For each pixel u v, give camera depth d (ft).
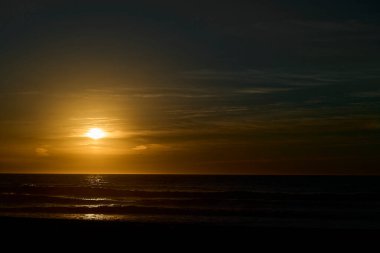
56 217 115.44
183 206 142.20
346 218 115.14
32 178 433.07
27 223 94.17
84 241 78.02
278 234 84.69
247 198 173.17
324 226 101.40
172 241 78.95
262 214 122.01
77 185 269.85
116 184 294.87
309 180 399.44
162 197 178.60
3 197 171.83
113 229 88.28
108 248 73.46
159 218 113.60
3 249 72.13
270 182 343.05
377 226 101.65
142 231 86.63
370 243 77.77
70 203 152.66
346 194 187.52
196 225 93.50
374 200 163.02
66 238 80.28
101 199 169.27
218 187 260.01
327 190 223.92
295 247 75.46
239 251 72.95
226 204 150.10
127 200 165.17
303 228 91.71
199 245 76.38
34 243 76.48
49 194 190.90
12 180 364.58
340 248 74.69
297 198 171.83
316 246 76.07
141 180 392.68
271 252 72.54
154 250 72.54
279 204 150.00
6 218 100.27
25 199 166.09
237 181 374.84
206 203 153.69
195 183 318.86
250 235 83.92
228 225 101.50
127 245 75.82
